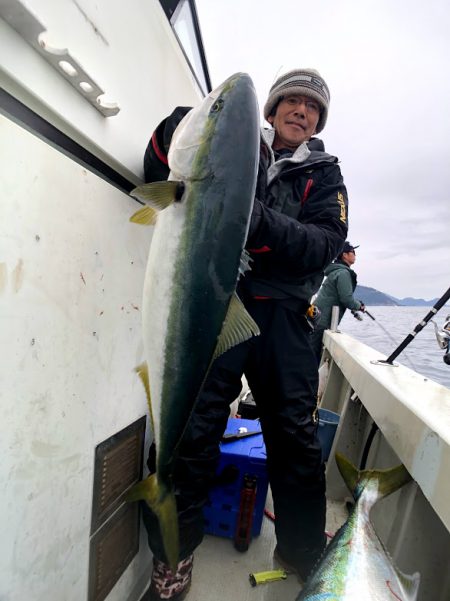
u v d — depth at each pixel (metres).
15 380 0.69
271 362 1.43
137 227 1.13
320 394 3.31
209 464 1.37
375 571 1.01
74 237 0.83
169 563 0.98
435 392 1.42
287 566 1.49
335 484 2.11
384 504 1.55
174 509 1.02
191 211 0.93
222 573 1.50
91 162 0.94
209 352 0.97
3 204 0.63
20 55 0.65
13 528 0.72
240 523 1.62
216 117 0.95
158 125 1.18
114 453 1.07
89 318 0.91
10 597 0.72
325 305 4.20
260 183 1.34
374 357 2.27
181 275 0.93
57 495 0.84
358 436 2.15
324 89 1.58
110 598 1.13
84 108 0.83
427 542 1.18
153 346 0.93
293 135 1.59
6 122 0.63
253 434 1.93
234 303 0.99
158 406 0.96
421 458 1.04
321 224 1.39
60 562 0.87
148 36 1.19
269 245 1.18
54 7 0.71
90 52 0.84
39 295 0.74
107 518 1.07
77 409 0.89
